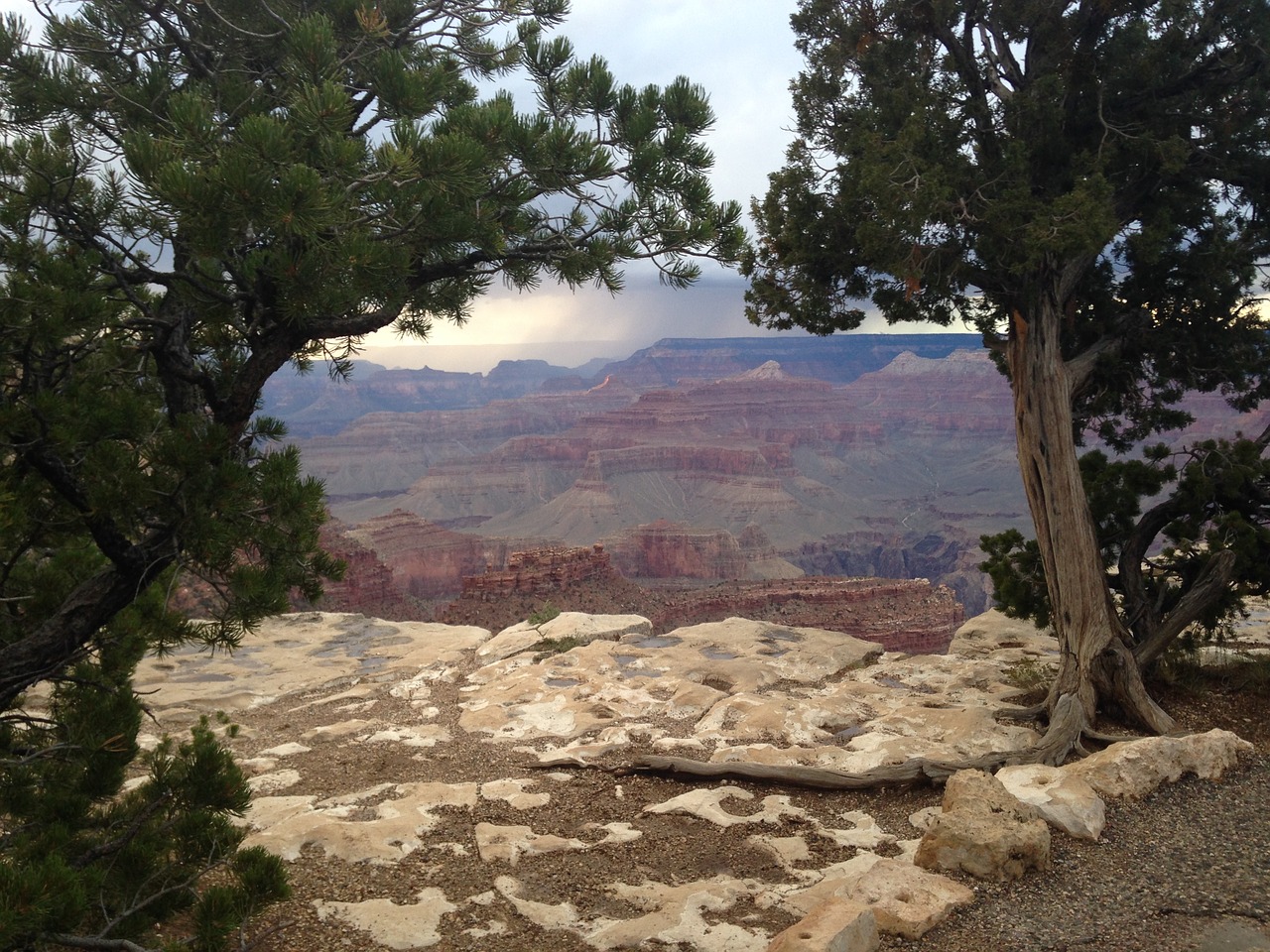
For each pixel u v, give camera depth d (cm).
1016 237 936
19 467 530
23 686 539
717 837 760
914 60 1090
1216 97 1054
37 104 557
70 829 552
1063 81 1030
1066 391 1038
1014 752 912
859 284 1144
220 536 516
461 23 667
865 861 698
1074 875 641
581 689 1212
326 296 527
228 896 496
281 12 606
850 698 1137
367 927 598
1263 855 663
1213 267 1058
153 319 562
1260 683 1106
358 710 1228
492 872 689
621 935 584
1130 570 1119
